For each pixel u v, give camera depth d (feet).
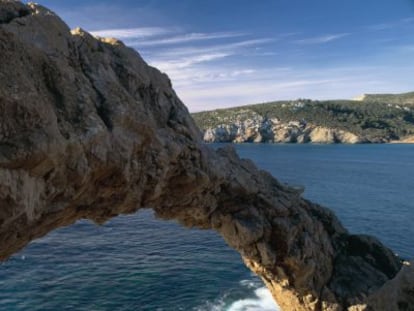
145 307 140.77
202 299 146.72
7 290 148.77
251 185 89.66
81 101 48.16
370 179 436.76
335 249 104.32
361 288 95.20
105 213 65.87
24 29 45.29
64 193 49.34
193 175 71.15
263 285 157.07
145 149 59.36
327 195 334.44
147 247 198.90
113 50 62.39
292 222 94.12
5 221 40.73
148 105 64.75
